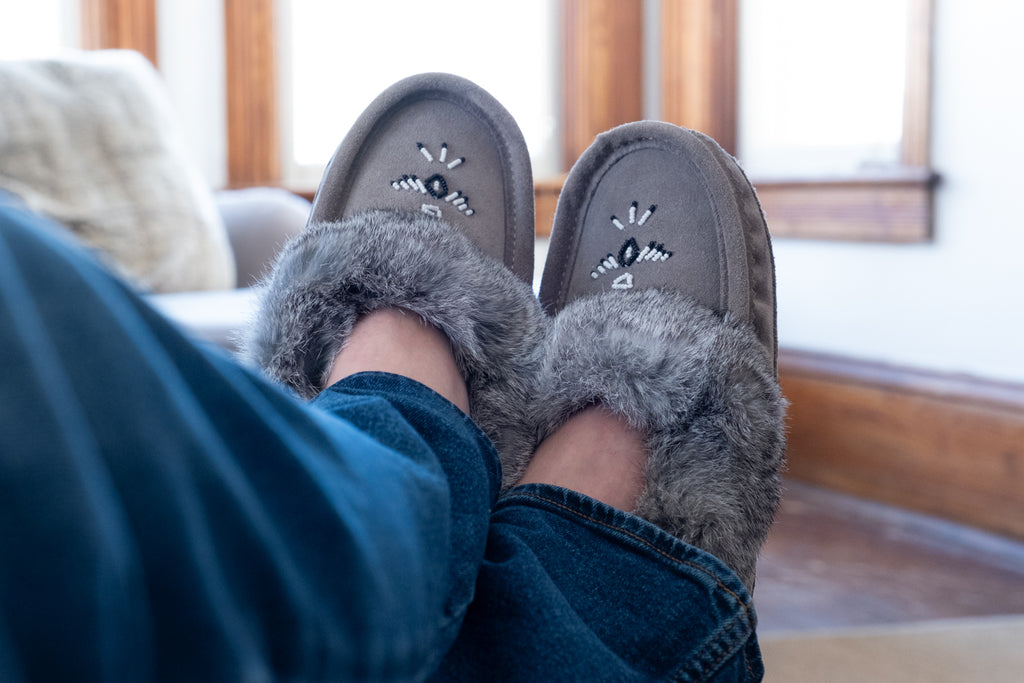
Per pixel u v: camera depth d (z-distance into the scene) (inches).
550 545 20.3
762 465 26.5
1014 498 57.1
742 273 31.9
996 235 59.1
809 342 73.0
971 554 56.9
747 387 26.8
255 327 26.5
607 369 26.4
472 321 26.4
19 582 6.5
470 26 92.2
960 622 45.1
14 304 7.1
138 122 53.9
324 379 25.2
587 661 17.3
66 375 7.4
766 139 82.0
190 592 7.8
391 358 25.0
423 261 26.2
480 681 16.9
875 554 56.7
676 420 25.8
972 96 60.1
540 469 26.2
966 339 61.3
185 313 39.5
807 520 63.2
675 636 19.8
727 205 33.0
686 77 84.8
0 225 7.5
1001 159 58.6
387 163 36.8
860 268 68.5
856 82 73.2
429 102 37.9
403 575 10.9
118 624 6.9
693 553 20.7
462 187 36.3
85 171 50.9
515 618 17.2
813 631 44.7
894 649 41.2
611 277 34.4
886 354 66.7
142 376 8.0
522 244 35.8
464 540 15.2
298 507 9.6
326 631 9.1
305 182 90.0
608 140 36.1
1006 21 57.7
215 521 8.3
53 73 52.7
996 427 58.0
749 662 20.9
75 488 6.8
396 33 90.7
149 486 7.7
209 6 83.7
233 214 57.4
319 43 88.8
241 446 9.3
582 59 91.0
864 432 66.4
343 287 25.6
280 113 87.5
